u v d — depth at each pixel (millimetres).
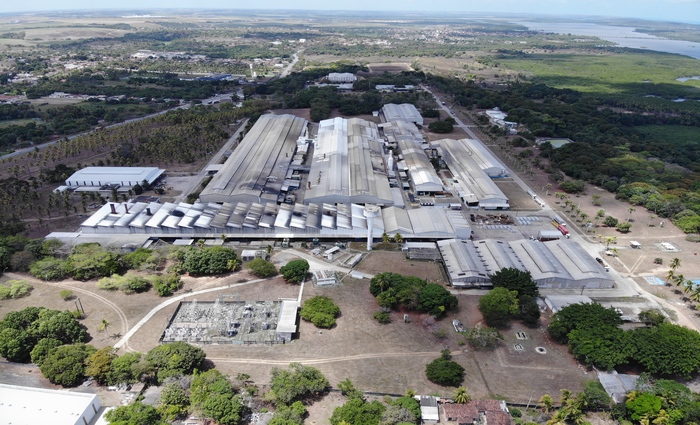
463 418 100312
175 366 109688
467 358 121438
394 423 95312
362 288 150750
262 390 108312
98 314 135500
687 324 136375
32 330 120625
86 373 109688
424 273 160750
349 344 124938
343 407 99938
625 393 107875
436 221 187000
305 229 177750
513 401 107625
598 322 124812
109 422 94562
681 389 105875
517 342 128000
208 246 174500
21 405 96812
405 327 132500
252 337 126312
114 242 171250
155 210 189875
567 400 102125
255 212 188375
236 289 148875
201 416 98438
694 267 167750
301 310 135750
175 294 145750
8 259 157750
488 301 135000
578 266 158000
